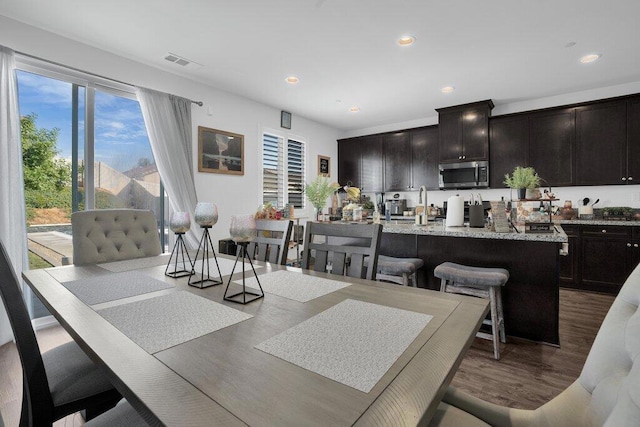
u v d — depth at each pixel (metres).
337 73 3.59
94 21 2.55
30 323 0.95
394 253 2.93
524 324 2.40
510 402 1.69
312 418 0.51
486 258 2.52
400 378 0.63
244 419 0.51
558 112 4.14
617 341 0.66
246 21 2.57
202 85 3.86
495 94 4.26
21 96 2.65
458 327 0.88
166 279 1.42
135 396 0.57
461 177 4.75
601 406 0.65
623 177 3.76
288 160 5.13
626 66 3.39
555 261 2.29
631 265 3.54
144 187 3.42
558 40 2.86
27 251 2.54
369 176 5.90
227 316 0.96
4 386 1.85
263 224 1.99
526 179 2.50
